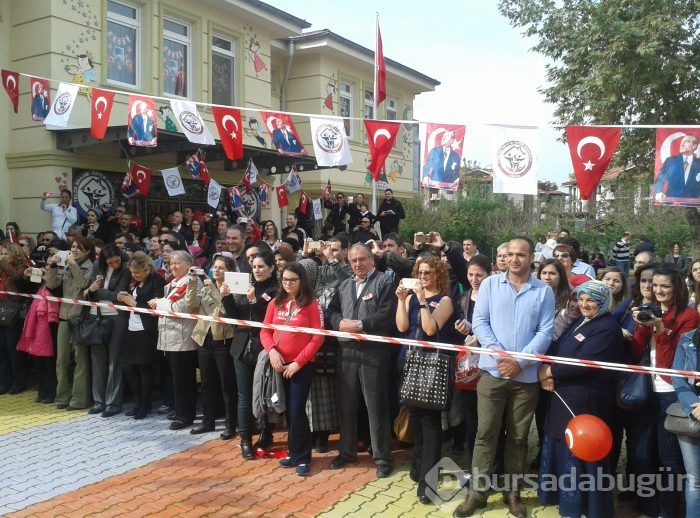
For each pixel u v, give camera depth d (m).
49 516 4.09
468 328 4.47
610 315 4.06
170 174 9.73
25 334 6.83
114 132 9.18
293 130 6.18
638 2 12.15
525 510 4.14
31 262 7.39
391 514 4.15
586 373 3.97
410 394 4.32
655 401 4.07
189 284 5.79
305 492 4.50
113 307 6.15
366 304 4.87
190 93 12.01
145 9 10.92
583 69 13.36
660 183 4.63
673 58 12.16
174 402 6.29
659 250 18.84
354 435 5.02
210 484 4.62
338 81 16.08
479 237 20.28
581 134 4.79
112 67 10.49
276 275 5.48
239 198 11.39
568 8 13.46
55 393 6.91
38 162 9.62
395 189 18.62
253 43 13.27
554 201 24.05
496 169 5.01
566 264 5.75
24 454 5.23
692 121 12.52
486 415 4.14
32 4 9.56
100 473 4.82
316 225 13.99
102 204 10.32
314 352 4.80
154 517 4.07
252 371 5.28
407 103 19.20
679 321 3.95
